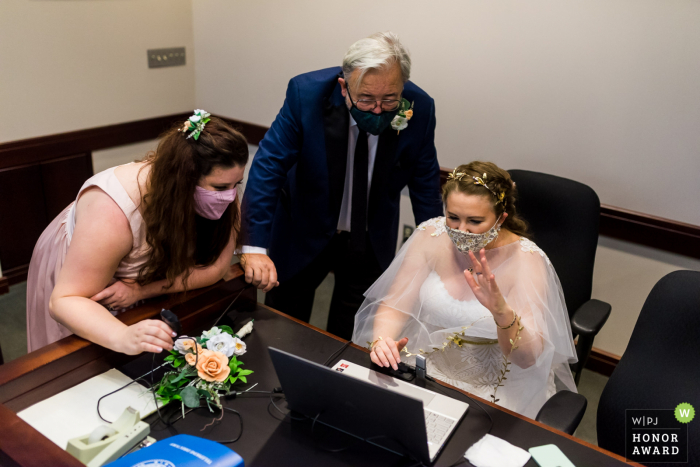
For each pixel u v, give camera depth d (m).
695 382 1.53
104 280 1.50
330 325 2.50
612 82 2.54
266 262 1.84
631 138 2.57
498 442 1.28
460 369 1.79
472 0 2.77
